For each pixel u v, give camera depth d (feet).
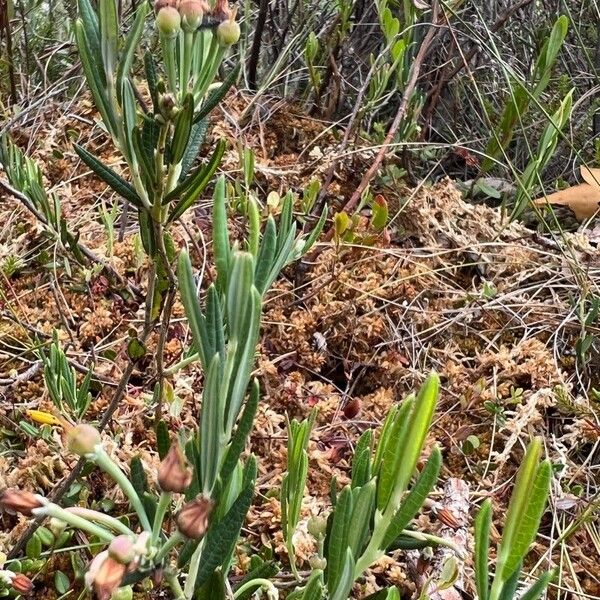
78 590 0.95
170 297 0.81
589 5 2.31
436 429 1.30
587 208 1.80
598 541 1.12
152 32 2.12
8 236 1.62
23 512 0.46
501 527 1.13
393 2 1.93
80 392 1.01
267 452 1.20
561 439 1.26
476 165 1.89
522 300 1.55
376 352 1.44
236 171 1.75
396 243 1.74
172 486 0.46
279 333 1.44
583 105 2.27
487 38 2.23
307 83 2.32
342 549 0.53
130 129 0.65
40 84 2.10
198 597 0.60
